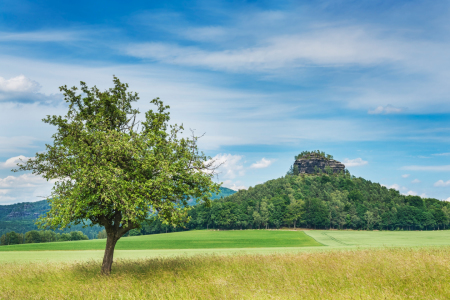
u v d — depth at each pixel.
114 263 20.78
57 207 14.91
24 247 59.41
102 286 12.99
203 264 18.55
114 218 17.48
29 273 17.86
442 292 10.00
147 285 12.98
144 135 17.78
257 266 17.05
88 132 16.81
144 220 16.66
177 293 11.40
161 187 15.75
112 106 18.38
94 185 14.36
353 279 12.30
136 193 14.96
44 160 16.45
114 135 16.25
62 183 15.69
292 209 161.12
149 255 35.47
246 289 11.61
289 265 16.70
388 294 9.94
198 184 17.77
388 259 16.34
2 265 23.09
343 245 57.22
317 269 14.93
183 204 17.61
